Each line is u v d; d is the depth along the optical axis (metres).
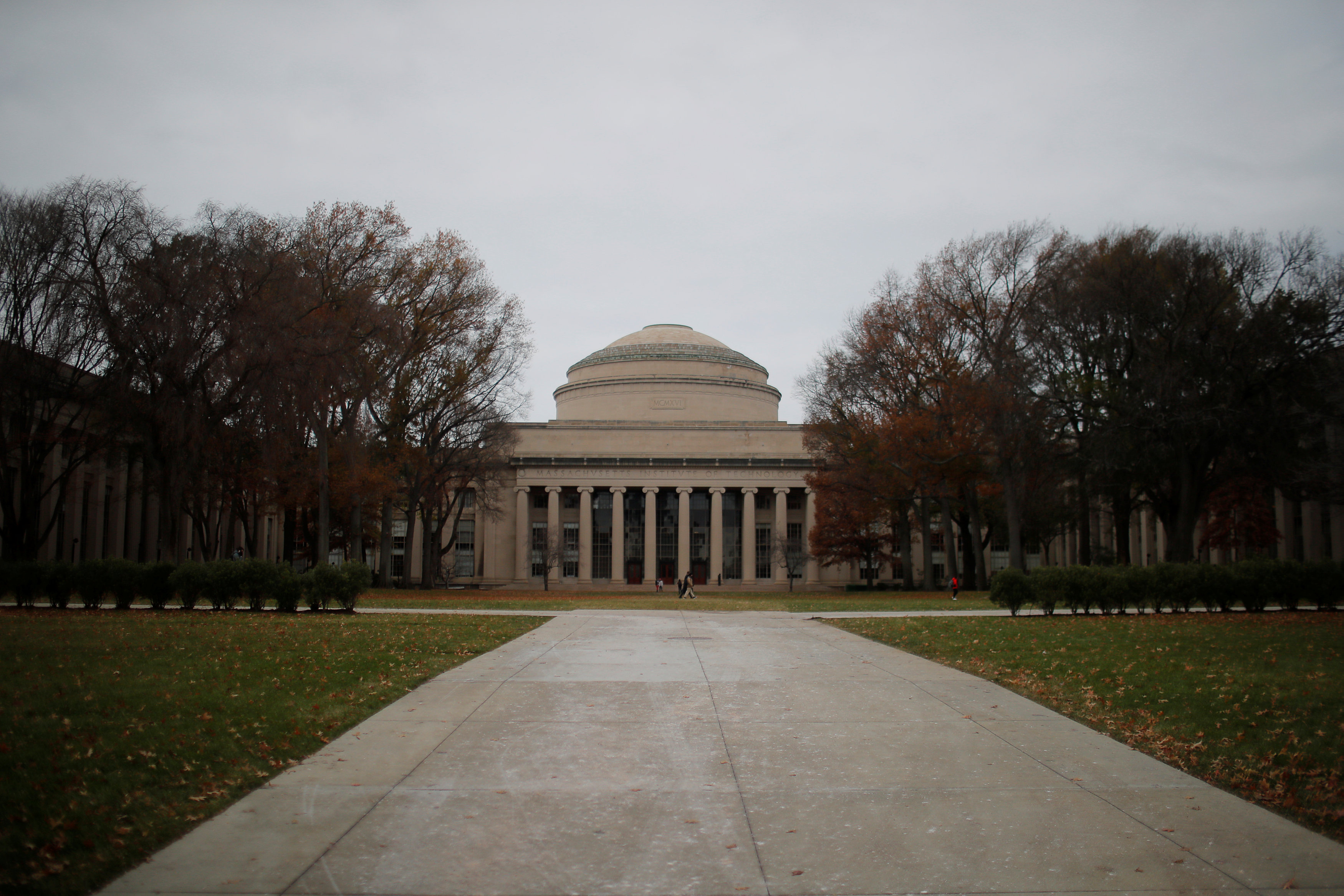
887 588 96.62
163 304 44.66
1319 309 47.19
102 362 49.09
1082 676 19.09
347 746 12.92
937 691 17.36
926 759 12.37
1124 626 30.84
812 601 53.00
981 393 57.78
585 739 13.38
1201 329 48.25
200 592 35.62
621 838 9.37
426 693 16.89
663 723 14.45
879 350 66.56
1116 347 51.56
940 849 9.09
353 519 66.25
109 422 48.41
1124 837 9.42
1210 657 21.97
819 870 8.57
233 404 48.44
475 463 75.31
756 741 13.32
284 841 9.22
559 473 106.81
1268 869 8.61
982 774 11.63
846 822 9.84
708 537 112.06
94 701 14.84
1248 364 47.53
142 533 78.56
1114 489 58.16
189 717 13.99
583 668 20.19
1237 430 47.84
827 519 91.56
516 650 23.53
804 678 18.84
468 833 9.46
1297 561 37.84
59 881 8.08
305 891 8.05
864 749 12.84
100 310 45.03
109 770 11.14
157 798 10.36
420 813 10.09
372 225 57.78
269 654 21.47
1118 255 51.28
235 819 9.86
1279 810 10.31
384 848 9.05
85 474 68.19
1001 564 112.94
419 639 25.41
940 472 64.12
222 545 88.75
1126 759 12.38
